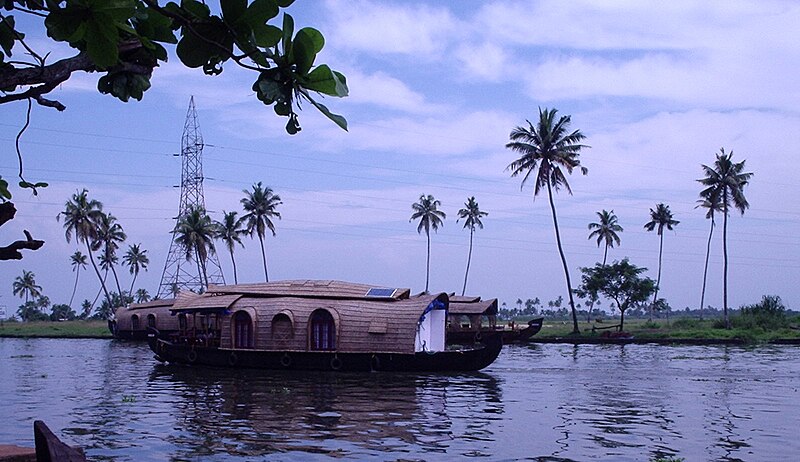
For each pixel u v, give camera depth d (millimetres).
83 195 74812
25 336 74875
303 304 32469
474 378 28516
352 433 16828
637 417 19141
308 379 28484
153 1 3111
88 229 74625
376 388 25500
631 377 28766
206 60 3193
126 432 16953
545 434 16719
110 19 2867
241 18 3012
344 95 3225
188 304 35562
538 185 55750
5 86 3514
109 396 23609
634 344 52438
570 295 59250
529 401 22172
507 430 17219
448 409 20531
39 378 29750
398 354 30094
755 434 16688
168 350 34562
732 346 49250
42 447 5172
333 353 30703
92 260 76062
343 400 22375
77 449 5816
